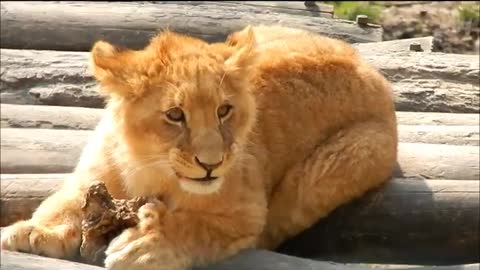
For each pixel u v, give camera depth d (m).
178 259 8.02
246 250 8.52
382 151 9.65
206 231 8.32
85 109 11.63
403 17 19.02
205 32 13.86
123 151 8.52
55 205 8.66
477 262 9.58
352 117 9.84
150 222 8.05
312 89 9.71
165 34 8.80
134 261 7.80
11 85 12.16
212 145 7.94
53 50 13.40
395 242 9.57
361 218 9.57
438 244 9.55
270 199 9.63
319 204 9.56
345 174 9.49
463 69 12.71
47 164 10.52
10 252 8.05
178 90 8.01
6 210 9.75
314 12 15.80
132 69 8.29
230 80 8.31
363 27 14.57
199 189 8.03
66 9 13.73
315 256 9.76
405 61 12.84
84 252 8.14
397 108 12.28
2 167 10.46
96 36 13.55
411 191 9.65
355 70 9.99
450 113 12.12
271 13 14.59
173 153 8.05
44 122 11.34
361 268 8.16
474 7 19.06
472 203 9.52
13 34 13.41
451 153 10.52
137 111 8.23
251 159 8.91
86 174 8.82
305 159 9.63
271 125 9.47
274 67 9.69
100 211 8.12
